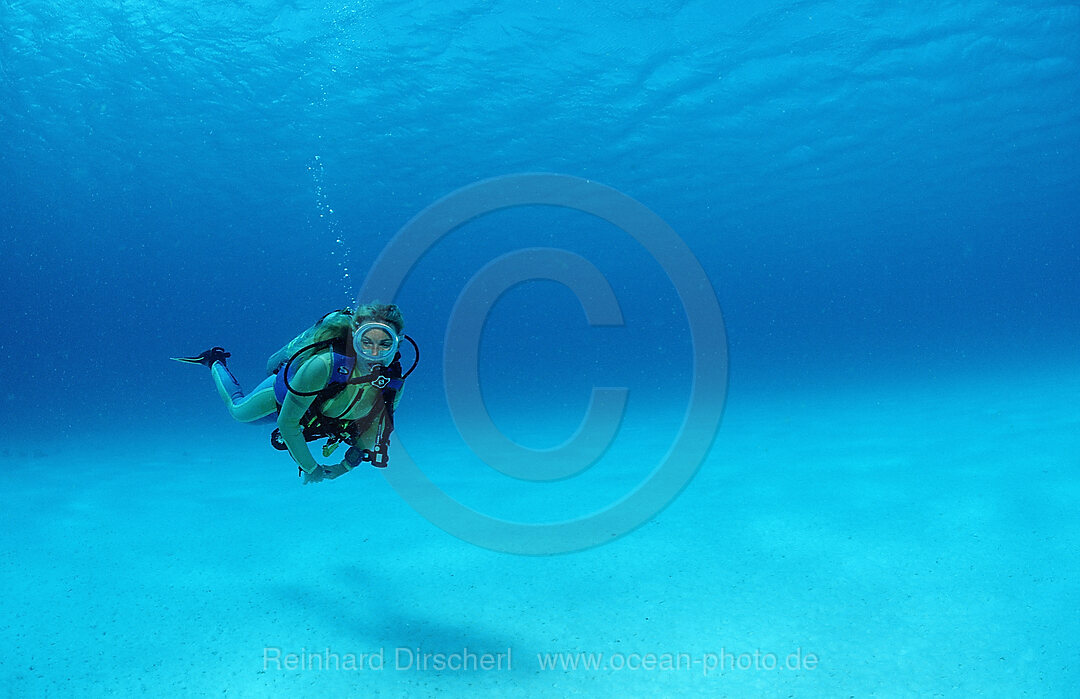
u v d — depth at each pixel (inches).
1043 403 465.7
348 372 126.6
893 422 455.2
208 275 2340.1
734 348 4416.8
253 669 141.3
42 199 1213.1
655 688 127.4
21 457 527.2
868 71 791.7
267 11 647.8
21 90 763.4
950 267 2906.0
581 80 810.2
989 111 917.2
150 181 1123.9
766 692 123.0
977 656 129.9
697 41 725.9
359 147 999.0
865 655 134.0
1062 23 697.6
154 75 751.1
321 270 2327.8
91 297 2596.0
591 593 178.2
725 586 175.8
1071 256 2807.6
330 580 199.6
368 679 135.5
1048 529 196.4
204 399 1620.3
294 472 410.9
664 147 1035.9
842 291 3644.2
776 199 1363.2
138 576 207.0
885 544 197.8
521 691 128.5
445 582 193.5
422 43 719.7
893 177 1226.6
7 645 156.3
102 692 132.8
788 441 414.6
